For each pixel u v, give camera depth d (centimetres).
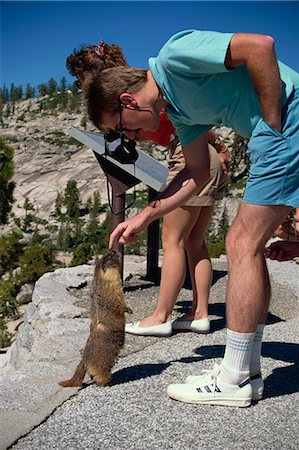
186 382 377
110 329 377
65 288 720
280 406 353
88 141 604
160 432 318
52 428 322
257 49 301
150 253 782
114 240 371
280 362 440
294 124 317
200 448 301
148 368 423
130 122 355
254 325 340
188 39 317
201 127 366
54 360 439
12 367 652
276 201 320
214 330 543
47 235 8550
